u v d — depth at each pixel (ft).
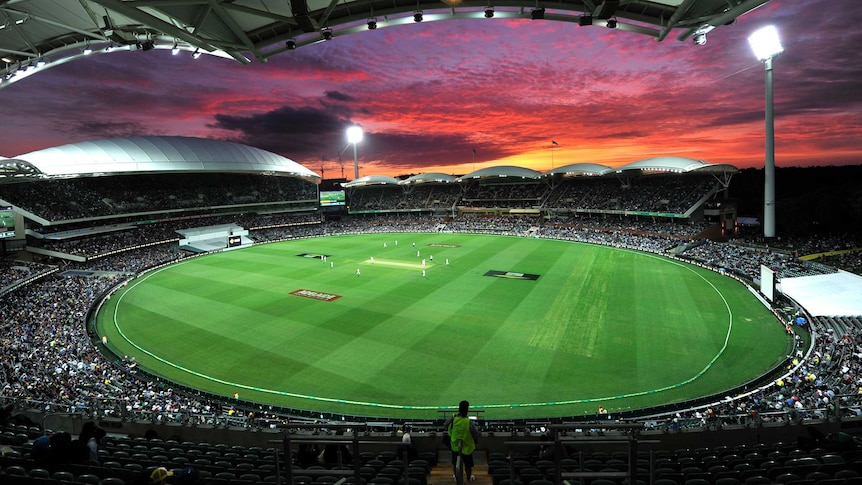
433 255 213.25
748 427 48.19
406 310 126.62
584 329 108.88
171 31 44.42
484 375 86.69
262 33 49.19
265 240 283.18
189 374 91.66
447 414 73.67
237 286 161.58
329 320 120.06
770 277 123.85
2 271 168.76
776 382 77.00
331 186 366.43
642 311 121.39
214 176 316.19
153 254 225.97
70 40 72.43
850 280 120.78
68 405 63.36
